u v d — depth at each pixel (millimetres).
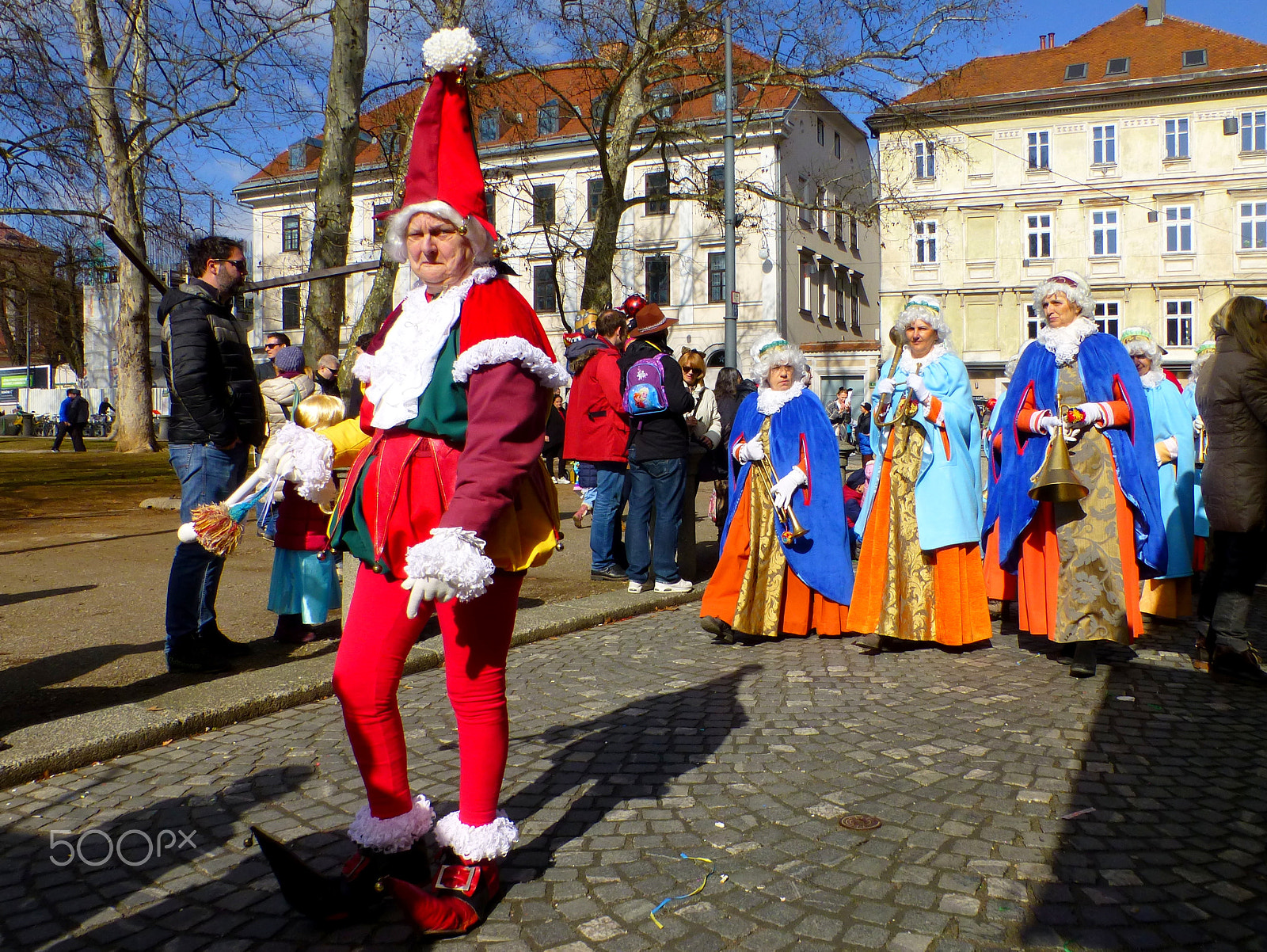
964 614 5258
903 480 5312
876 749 3613
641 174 36281
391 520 2295
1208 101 36812
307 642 5234
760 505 5578
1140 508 4797
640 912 2424
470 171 2438
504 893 2537
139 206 15953
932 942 2273
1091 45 39562
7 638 5336
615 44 16828
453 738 3762
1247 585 4672
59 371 57156
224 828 2969
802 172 37875
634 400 6656
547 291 37344
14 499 13156
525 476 2293
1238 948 2246
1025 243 38906
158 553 8523
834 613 5637
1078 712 4102
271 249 39219
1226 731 3850
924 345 5512
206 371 4504
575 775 3379
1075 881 2566
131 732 3643
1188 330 37688
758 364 5820
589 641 5590
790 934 2316
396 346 2389
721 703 4262
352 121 11117
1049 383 5035
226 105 13055
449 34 2404
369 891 2402
